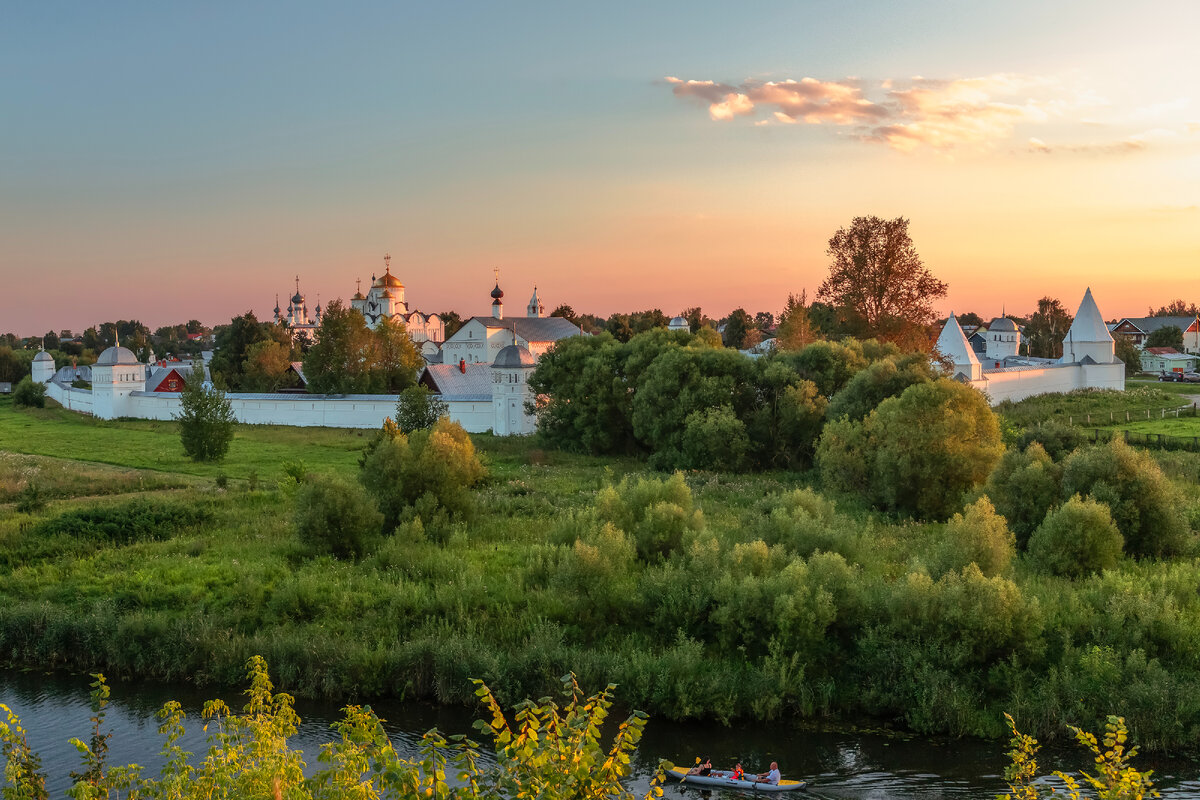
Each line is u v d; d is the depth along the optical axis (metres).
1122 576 34.03
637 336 77.44
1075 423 83.56
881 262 96.94
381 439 52.81
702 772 24.77
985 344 153.62
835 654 29.86
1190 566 36.03
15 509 52.06
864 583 33.34
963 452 48.09
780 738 26.98
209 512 49.50
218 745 26.19
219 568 40.09
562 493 56.28
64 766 25.48
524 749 12.16
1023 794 17.75
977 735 26.67
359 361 108.75
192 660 32.50
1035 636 28.59
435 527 44.38
